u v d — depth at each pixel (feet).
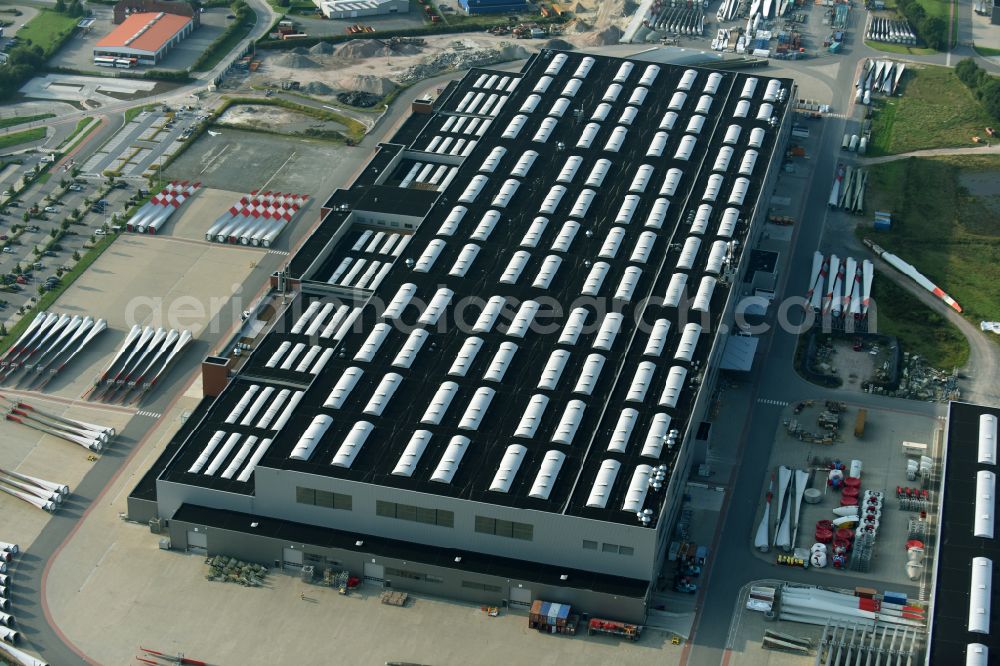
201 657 637.30
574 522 650.84
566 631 650.43
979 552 654.53
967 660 600.80
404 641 647.15
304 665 632.79
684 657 641.81
